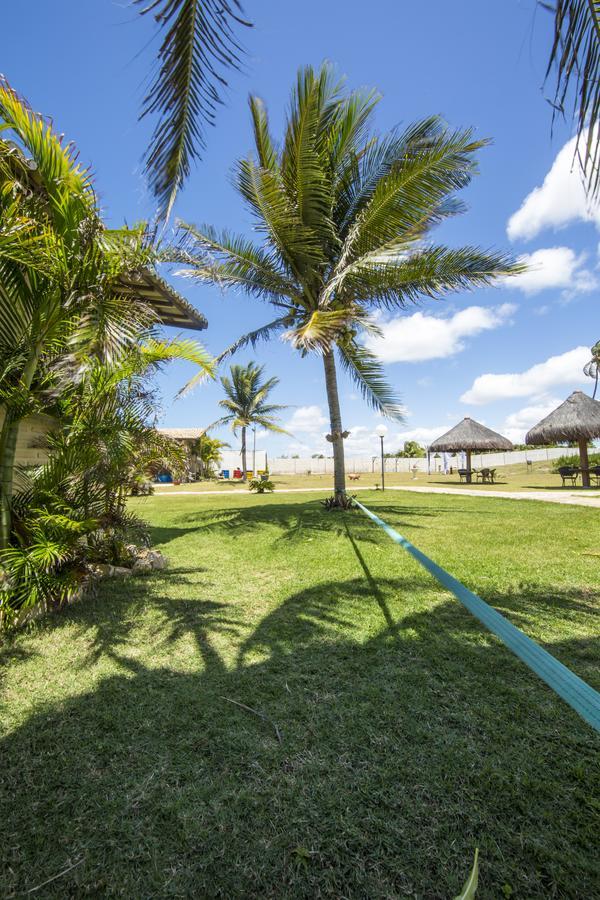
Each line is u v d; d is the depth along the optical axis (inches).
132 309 135.7
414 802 57.1
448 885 45.4
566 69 55.8
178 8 61.3
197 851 50.6
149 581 170.9
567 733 71.6
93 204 129.0
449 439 989.8
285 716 78.3
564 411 690.2
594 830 52.0
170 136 71.9
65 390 148.6
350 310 281.0
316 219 342.3
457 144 269.1
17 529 139.0
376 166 339.9
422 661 99.0
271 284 376.5
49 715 79.8
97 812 56.8
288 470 1744.6
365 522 316.5
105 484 174.1
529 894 44.3
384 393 416.2
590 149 56.2
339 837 51.9
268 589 158.6
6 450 133.3
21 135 121.0
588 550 209.8
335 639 112.6
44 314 127.6
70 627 123.5
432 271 317.4
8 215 116.8
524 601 137.0
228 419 1200.8
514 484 852.0
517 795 57.9
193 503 550.3
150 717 78.8
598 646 104.7
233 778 62.7
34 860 49.8
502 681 89.2
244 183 318.7
